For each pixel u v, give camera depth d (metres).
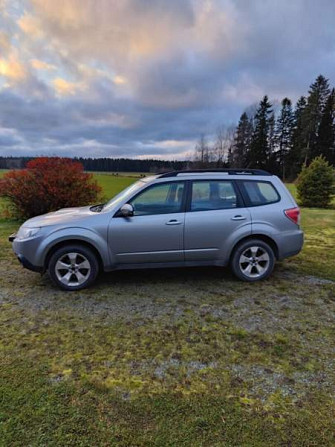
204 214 4.12
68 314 3.40
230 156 56.34
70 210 4.74
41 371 2.41
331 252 5.96
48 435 1.81
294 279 4.46
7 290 4.08
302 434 1.83
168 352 2.69
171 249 4.11
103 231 3.96
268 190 4.36
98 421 1.92
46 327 3.12
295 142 46.94
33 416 1.95
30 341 2.86
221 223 4.13
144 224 4.00
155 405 2.06
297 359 2.59
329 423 1.91
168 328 3.10
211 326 3.14
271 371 2.43
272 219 4.24
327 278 4.50
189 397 2.13
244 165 52.91
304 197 17.28
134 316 3.36
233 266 4.29
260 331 3.04
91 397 2.13
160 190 4.14
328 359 2.59
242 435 1.82
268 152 51.56
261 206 4.26
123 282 4.35
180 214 4.08
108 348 2.75
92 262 4.04
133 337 2.94
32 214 9.84
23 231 4.05
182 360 2.58
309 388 2.23
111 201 4.62
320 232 8.11
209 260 4.24
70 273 4.05
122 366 2.49
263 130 48.91
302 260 5.40
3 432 1.82
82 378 2.33
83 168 10.29
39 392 2.17
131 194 4.13
